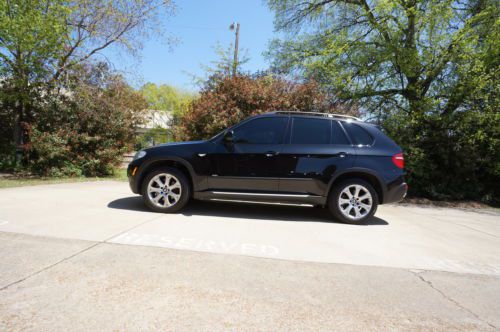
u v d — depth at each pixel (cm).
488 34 911
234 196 517
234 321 210
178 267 293
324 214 589
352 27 1229
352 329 209
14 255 298
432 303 254
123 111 1129
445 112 956
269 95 870
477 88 865
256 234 422
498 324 226
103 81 1157
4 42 952
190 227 436
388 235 461
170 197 534
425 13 923
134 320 204
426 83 1000
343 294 260
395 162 515
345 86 1019
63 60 1066
